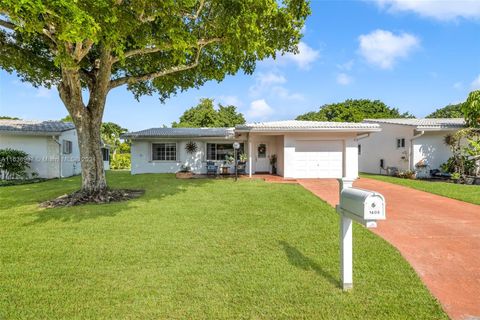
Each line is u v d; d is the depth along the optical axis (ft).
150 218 22.34
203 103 136.87
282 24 28.78
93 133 31.81
